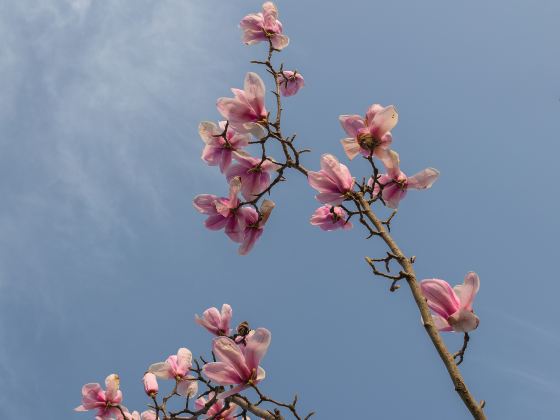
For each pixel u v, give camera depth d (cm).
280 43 512
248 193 427
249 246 434
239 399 425
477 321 299
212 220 433
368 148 380
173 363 502
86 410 523
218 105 404
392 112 374
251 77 402
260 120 404
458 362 295
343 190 377
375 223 361
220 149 437
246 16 515
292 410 335
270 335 331
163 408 469
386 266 346
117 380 531
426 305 307
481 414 269
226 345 334
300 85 560
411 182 401
